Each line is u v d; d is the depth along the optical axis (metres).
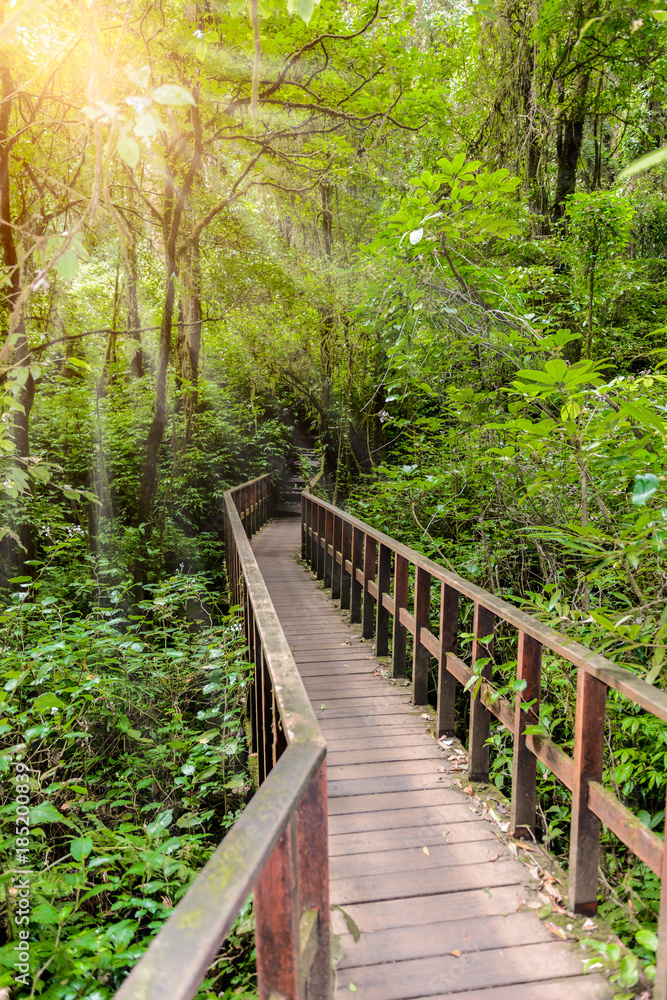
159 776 3.59
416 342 4.57
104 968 1.85
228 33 4.92
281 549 10.72
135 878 2.63
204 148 6.73
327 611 6.57
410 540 6.45
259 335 11.20
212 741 3.89
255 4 1.57
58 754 3.20
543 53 7.91
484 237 4.43
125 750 3.68
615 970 1.92
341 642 5.44
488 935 2.09
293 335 10.67
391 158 8.91
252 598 3.08
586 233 7.12
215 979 2.11
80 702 3.38
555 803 3.07
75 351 9.46
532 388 2.80
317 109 6.18
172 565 8.96
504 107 8.41
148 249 9.09
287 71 5.98
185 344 10.09
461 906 2.23
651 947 1.73
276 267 9.75
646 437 2.60
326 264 10.39
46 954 1.94
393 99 7.04
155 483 6.84
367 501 8.41
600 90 8.50
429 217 3.71
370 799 2.95
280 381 13.00
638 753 2.74
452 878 2.38
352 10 6.59
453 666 3.37
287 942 1.05
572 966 1.96
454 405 4.74
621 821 1.91
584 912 2.16
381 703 4.08
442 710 3.52
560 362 2.53
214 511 10.98
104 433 8.99
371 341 8.15
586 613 2.62
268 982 1.07
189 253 8.80
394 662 4.54
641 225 10.89
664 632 2.15
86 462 8.67
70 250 1.95
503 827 2.71
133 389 10.46
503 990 1.87
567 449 3.18
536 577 4.71
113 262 8.45
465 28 9.12
